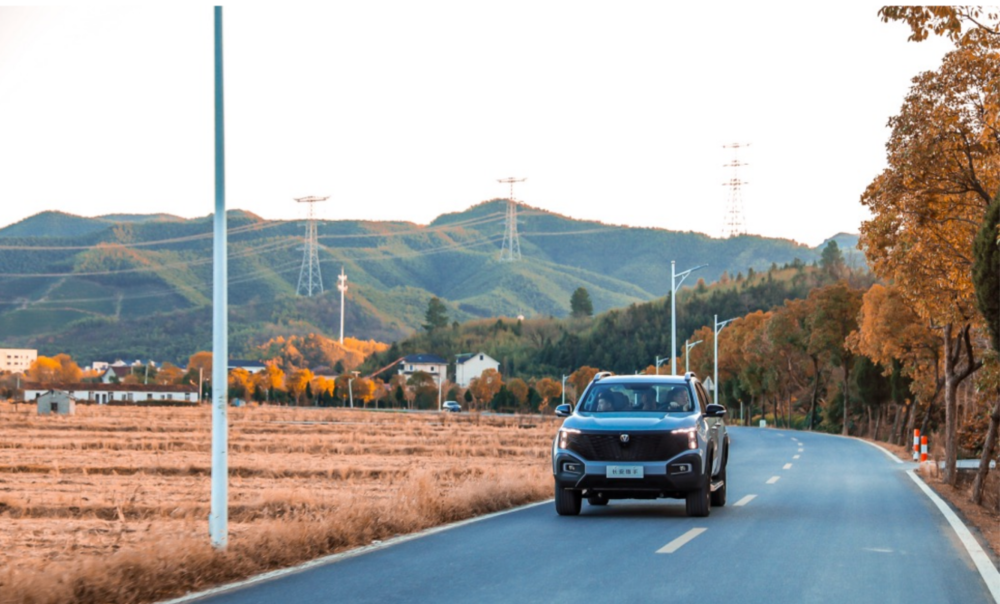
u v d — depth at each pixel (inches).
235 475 1179.9
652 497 569.9
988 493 818.2
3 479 1098.1
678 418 566.6
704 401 621.6
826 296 2815.0
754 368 3501.5
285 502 756.0
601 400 605.9
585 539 471.5
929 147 688.4
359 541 461.7
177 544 368.2
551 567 387.5
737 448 1529.3
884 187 727.7
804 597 327.9
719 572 376.2
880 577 367.9
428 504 558.6
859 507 639.8
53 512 773.9
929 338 1877.5
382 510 511.8
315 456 1537.9
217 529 394.3
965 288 753.6
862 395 2492.6
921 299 791.7
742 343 3627.0
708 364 4003.4
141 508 775.7
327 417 3639.3
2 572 314.5
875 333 1934.1
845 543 460.8
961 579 365.7
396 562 401.7
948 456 928.3
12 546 545.0
